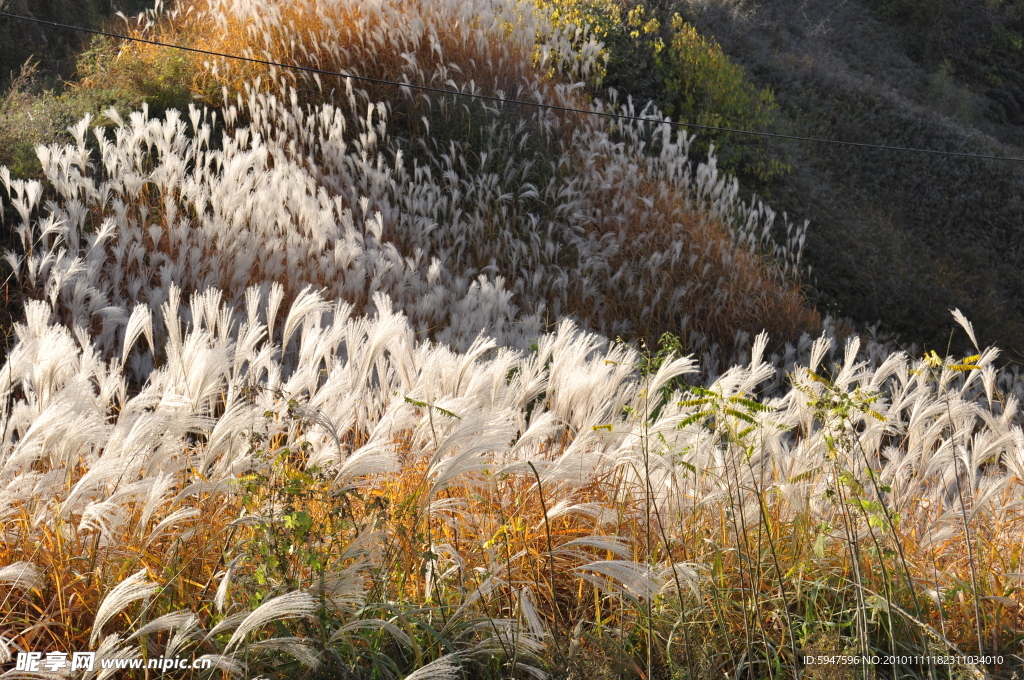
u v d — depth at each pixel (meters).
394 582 3.03
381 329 3.78
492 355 6.78
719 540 3.78
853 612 3.36
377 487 3.42
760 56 21.44
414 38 12.33
